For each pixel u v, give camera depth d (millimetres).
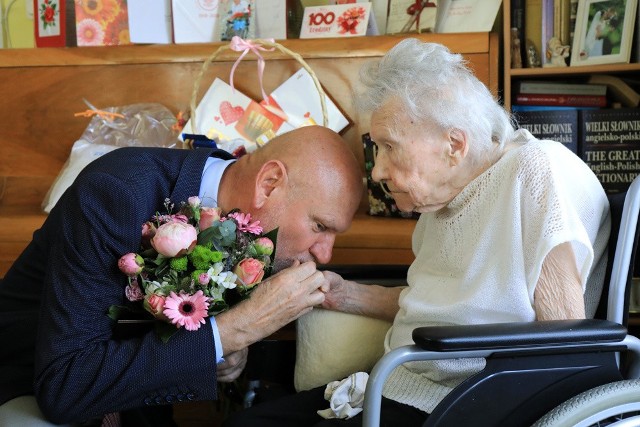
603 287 1491
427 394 1505
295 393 1808
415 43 1458
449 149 1433
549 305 1351
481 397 1272
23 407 1430
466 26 2611
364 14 2605
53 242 1439
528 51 2596
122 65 2646
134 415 1715
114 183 1413
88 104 2605
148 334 1405
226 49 2508
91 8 2703
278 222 1555
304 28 2668
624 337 1263
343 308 1757
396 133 1433
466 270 1465
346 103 2533
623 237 1426
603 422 1310
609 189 2516
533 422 1291
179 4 2648
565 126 2527
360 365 1759
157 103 2635
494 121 1457
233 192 1587
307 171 1543
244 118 2492
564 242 1325
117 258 1406
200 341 1397
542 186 1377
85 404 1360
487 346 1201
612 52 2520
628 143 2498
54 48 2672
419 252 1684
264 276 1521
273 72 2574
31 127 2705
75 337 1378
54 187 2514
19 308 1630
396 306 1756
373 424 1239
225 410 2078
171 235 1357
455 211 1518
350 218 1587
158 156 1564
